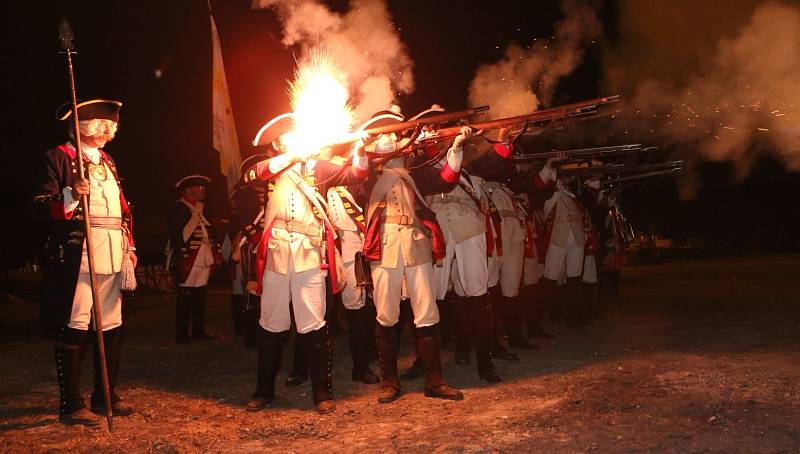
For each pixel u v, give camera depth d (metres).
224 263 9.36
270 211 5.15
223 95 8.45
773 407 4.31
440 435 4.18
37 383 6.24
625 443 3.80
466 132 5.23
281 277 5.12
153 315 12.18
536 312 7.88
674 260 22.83
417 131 5.14
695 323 8.41
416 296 5.31
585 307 9.06
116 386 6.10
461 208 5.75
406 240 5.25
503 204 7.02
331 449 4.07
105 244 4.95
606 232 10.21
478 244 5.73
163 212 17.86
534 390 5.27
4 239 15.23
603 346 7.18
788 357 5.90
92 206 4.92
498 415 4.55
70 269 4.83
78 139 4.73
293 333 8.92
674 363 5.83
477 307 5.76
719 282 14.19
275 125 5.32
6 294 16.50
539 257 7.93
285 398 5.51
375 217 5.29
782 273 15.35
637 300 11.52
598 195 9.24
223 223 14.20
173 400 5.53
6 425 4.82
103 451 4.20
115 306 5.12
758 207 22.20
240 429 4.57
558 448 3.78
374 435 4.32
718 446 3.66
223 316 11.75
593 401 4.73
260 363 5.25
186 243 8.63
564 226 8.30
